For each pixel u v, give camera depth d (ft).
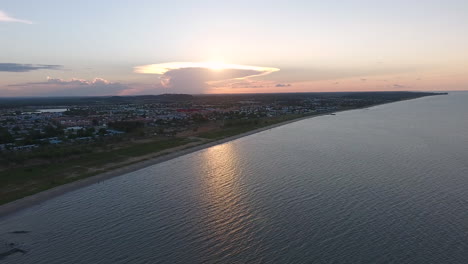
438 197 217.56
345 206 206.18
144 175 295.48
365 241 163.02
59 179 277.03
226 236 172.45
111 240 170.19
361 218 188.34
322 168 299.17
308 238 167.63
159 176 290.56
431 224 178.81
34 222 192.44
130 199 230.27
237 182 263.49
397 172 278.87
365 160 327.06
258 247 160.76
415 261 145.59
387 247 157.07
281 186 249.34
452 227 174.70
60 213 205.98
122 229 182.50
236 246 162.30
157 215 200.95
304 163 320.91
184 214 201.57
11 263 147.95
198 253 156.87
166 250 159.84
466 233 168.14
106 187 260.01
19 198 231.91
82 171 303.89
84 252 158.51
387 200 214.48
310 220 187.62
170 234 175.94
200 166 324.60
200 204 217.56
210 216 197.67
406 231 171.83
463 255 149.07
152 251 159.12
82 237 173.58
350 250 155.53
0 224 189.98
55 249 161.17
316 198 221.25
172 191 246.27
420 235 167.32
